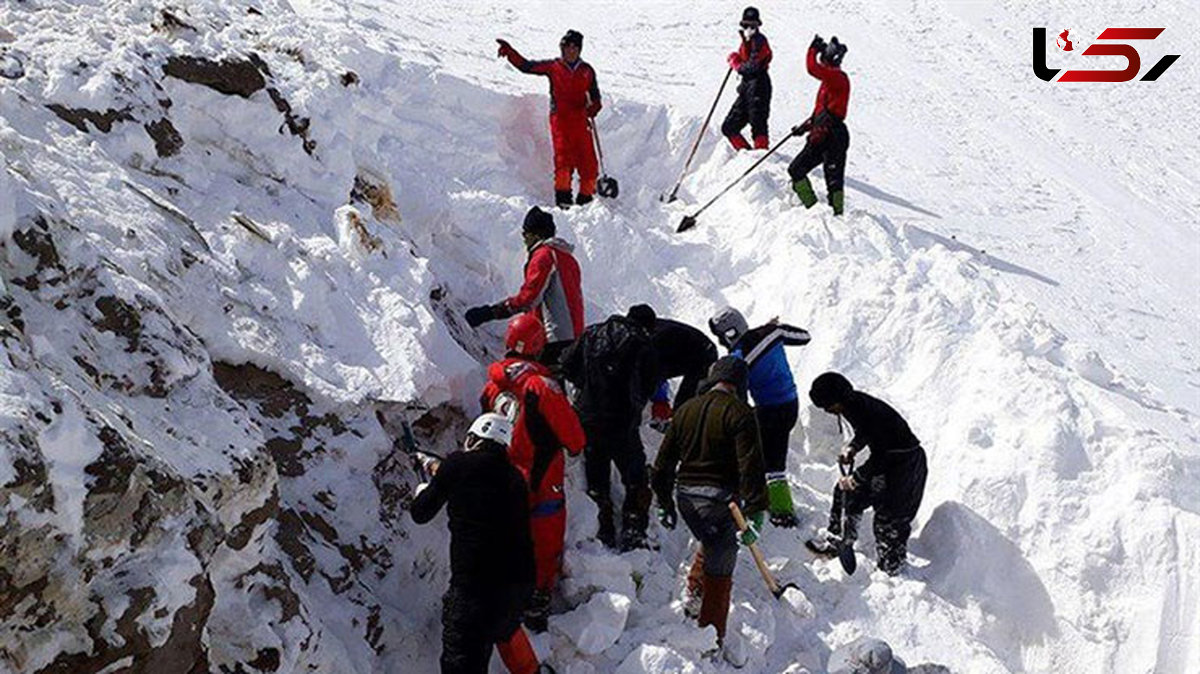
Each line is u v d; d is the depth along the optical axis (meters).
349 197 7.49
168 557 4.20
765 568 6.69
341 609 5.62
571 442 5.99
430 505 5.47
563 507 6.13
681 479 6.29
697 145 11.33
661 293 9.41
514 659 5.66
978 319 9.08
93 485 3.92
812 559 7.36
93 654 3.96
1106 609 7.25
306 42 8.91
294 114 7.38
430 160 9.45
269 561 5.13
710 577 6.26
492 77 11.34
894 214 12.12
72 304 4.67
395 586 6.09
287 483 5.82
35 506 3.73
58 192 5.33
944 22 20.22
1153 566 7.23
